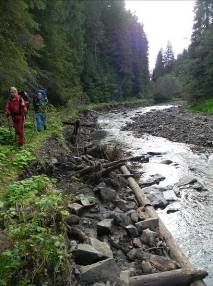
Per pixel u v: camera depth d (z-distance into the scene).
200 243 8.46
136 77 88.69
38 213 6.02
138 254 7.18
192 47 50.53
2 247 5.46
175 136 23.95
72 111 31.83
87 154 15.78
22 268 5.10
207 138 21.84
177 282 6.20
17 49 16.97
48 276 5.18
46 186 7.62
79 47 56.62
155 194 11.48
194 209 10.59
